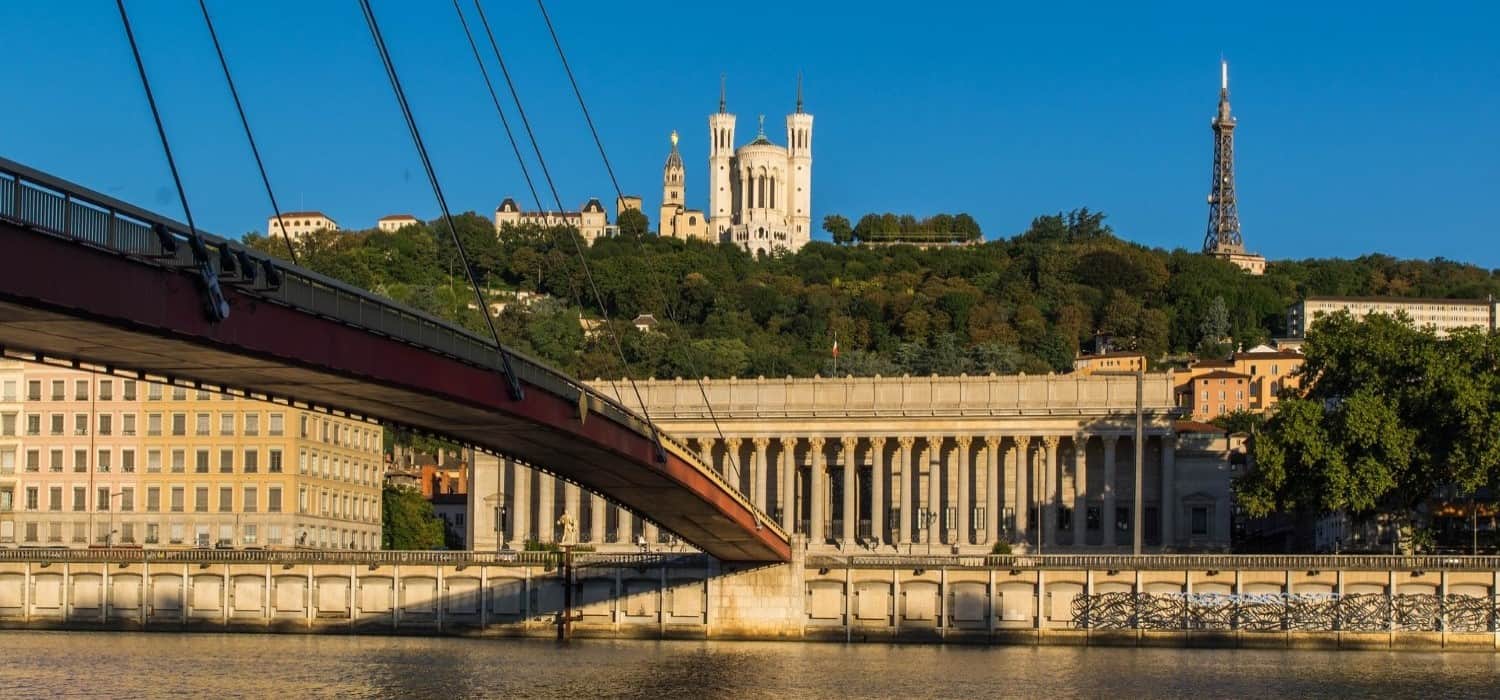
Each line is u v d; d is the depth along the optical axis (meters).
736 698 130.25
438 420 115.25
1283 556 171.12
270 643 167.50
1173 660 156.25
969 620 173.25
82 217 77.25
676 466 140.25
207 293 84.25
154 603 182.12
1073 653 162.88
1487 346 191.62
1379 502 193.12
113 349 88.12
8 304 75.88
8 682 136.25
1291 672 147.62
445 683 137.50
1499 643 167.88
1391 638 168.50
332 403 108.31
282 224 94.31
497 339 108.44
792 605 174.38
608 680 139.75
